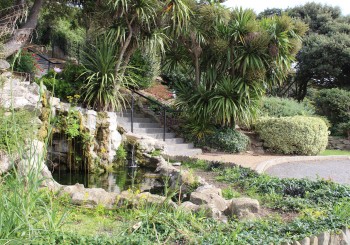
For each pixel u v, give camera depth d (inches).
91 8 417.4
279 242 129.5
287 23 441.1
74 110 324.8
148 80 557.6
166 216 149.9
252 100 442.3
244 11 445.4
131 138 364.2
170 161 355.3
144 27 386.0
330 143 594.2
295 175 339.3
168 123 479.2
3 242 104.7
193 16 427.2
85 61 398.9
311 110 623.8
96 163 327.3
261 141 484.7
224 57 450.3
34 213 128.2
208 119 442.3
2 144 178.1
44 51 690.2
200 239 133.4
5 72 319.0
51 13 487.5
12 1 400.2
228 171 288.7
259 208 190.2
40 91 144.3
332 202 197.3
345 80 920.3
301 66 919.7
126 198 184.5
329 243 136.8
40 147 225.8
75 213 169.9
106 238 129.0
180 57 473.1
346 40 874.1
